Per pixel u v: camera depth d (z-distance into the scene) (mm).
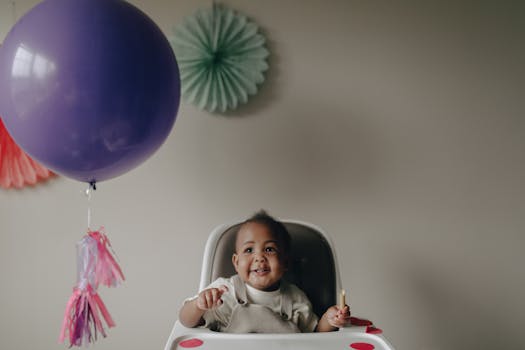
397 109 1575
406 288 1604
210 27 1472
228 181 1546
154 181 1529
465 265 1611
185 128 1525
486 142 1603
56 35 943
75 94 939
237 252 1217
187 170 1537
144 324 1550
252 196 1553
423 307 1609
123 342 1547
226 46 1476
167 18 1504
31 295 1521
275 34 1533
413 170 1588
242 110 1536
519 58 1601
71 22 959
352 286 1590
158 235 1538
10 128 1018
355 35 1558
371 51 1563
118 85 965
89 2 1003
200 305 1079
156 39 1052
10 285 1516
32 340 1527
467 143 1599
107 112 969
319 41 1546
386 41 1566
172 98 1081
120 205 1525
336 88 1556
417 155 1587
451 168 1597
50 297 1524
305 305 1191
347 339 1072
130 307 1545
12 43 974
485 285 1618
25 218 1508
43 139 992
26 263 1516
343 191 1572
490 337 1624
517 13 1596
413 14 1573
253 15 1523
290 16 1536
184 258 1547
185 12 1506
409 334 1613
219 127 1535
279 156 1553
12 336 1522
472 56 1591
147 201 1530
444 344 1618
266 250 1200
